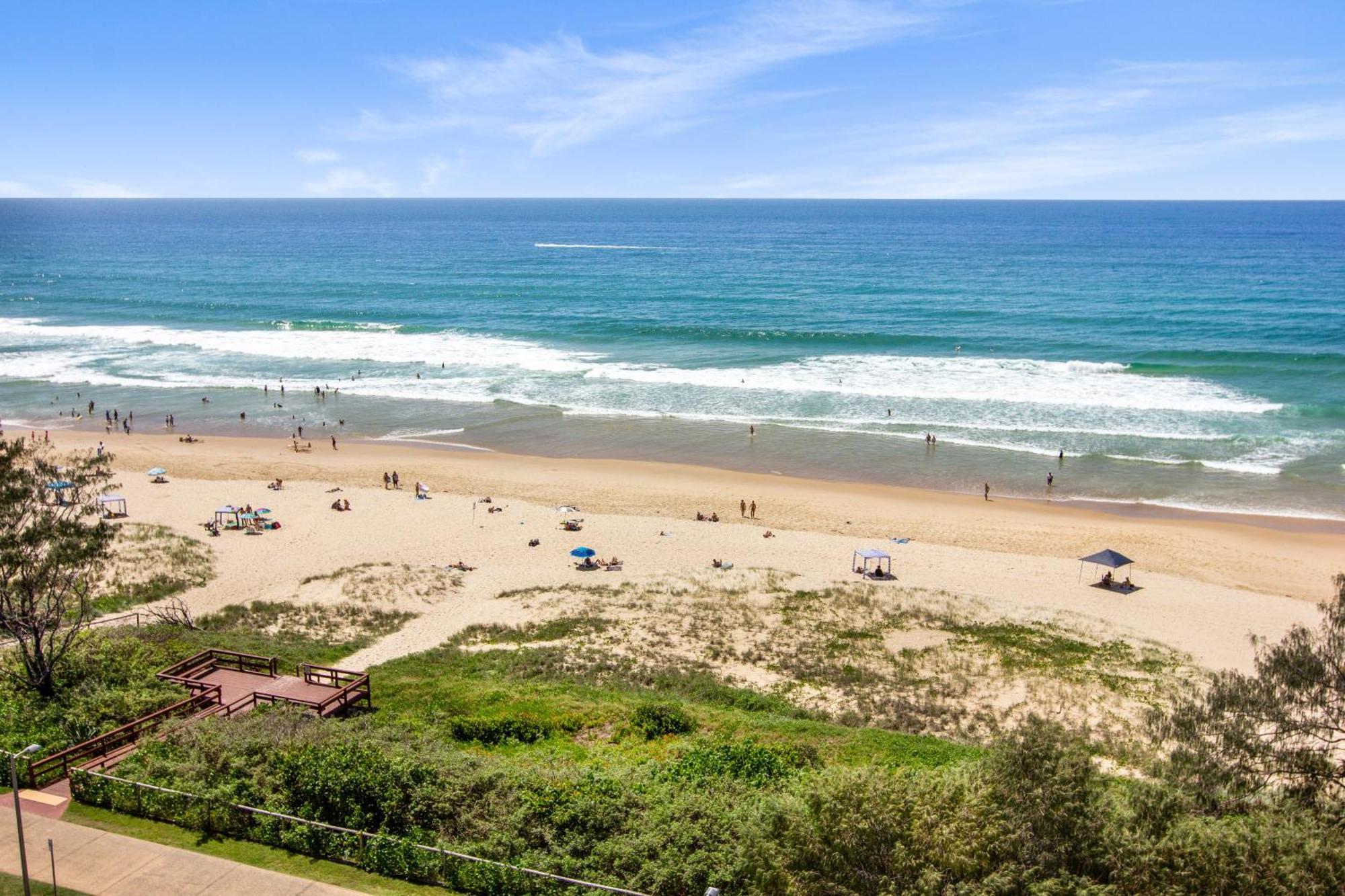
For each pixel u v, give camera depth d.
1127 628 30.17
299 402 63.19
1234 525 40.78
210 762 17.36
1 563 20.06
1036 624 30.08
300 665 24.03
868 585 33.88
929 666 26.64
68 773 17.16
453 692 23.33
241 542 38.19
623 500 44.72
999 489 45.84
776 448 52.69
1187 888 12.78
